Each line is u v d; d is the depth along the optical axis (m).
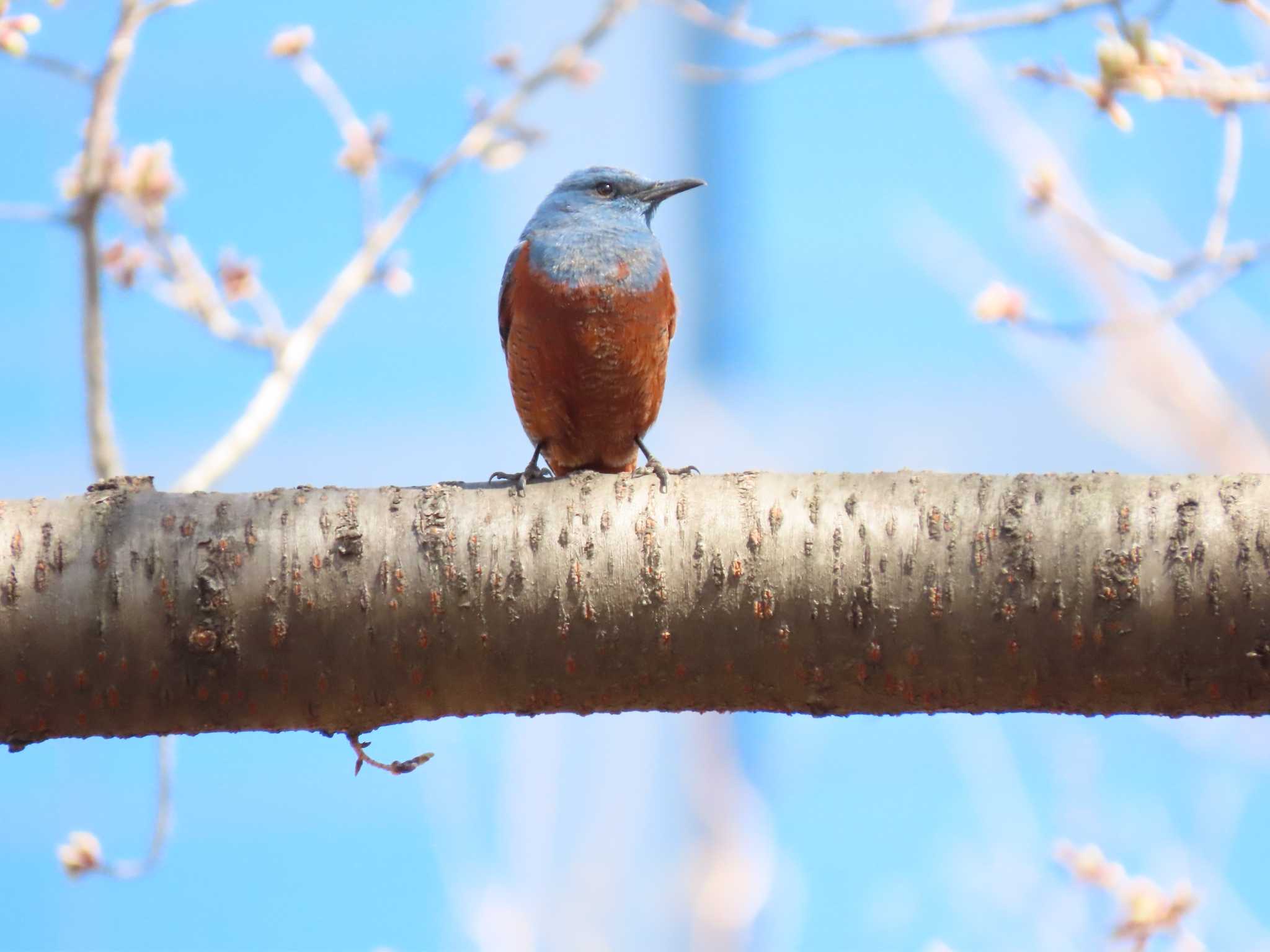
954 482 7.37
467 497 7.54
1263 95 9.33
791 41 12.35
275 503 7.54
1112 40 9.15
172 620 7.32
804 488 7.43
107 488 7.68
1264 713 7.00
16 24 10.38
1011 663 7.10
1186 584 6.90
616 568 7.30
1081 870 13.75
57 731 7.49
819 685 7.30
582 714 7.59
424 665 7.39
